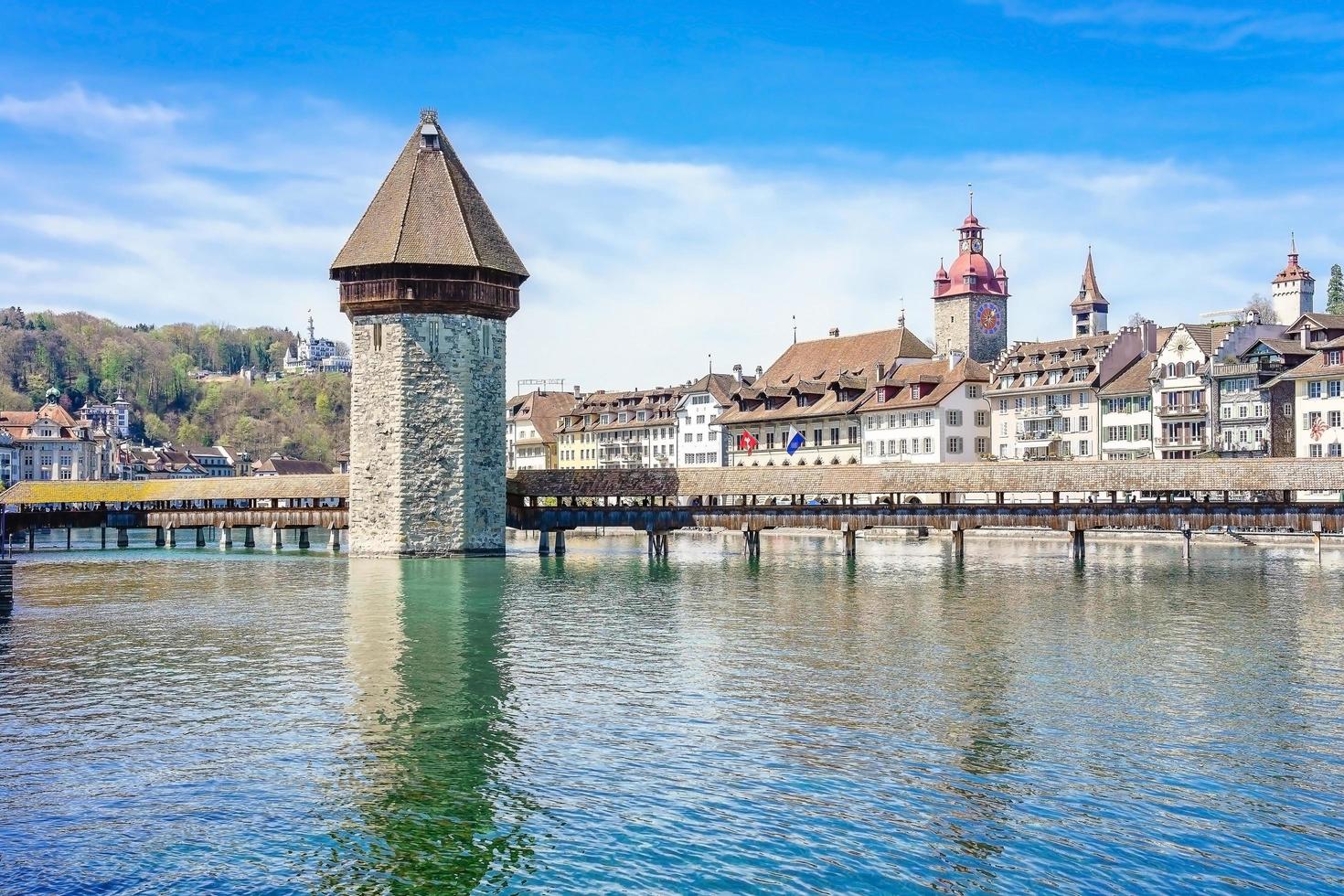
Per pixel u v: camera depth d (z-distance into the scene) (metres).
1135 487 65.38
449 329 70.88
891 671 34.16
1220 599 50.16
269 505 96.69
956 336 143.25
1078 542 68.12
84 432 193.12
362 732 27.69
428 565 67.88
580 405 159.38
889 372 121.19
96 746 26.61
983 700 30.34
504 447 73.94
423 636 40.91
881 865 19.86
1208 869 19.64
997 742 26.38
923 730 27.48
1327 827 21.30
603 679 33.31
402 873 19.75
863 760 25.20
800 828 21.39
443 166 73.25
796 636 40.50
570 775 24.34
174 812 22.45
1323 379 90.56
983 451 115.69
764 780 23.94
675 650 37.91
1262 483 62.81
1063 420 109.94
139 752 26.12
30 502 85.81
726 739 26.84
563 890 19.09
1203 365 98.69
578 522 75.56
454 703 30.48
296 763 25.33
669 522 74.12
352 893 19.05
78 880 19.50
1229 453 95.19
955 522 69.00
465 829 21.52
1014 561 71.88
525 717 28.98
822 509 71.62
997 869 19.70
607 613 46.97
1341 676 33.25
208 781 24.17
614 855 20.36
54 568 69.00
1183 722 28.00
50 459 187.75
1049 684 32.28
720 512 73.62
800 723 28.14
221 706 30.33
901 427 116.25
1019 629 41.78
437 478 71.06
